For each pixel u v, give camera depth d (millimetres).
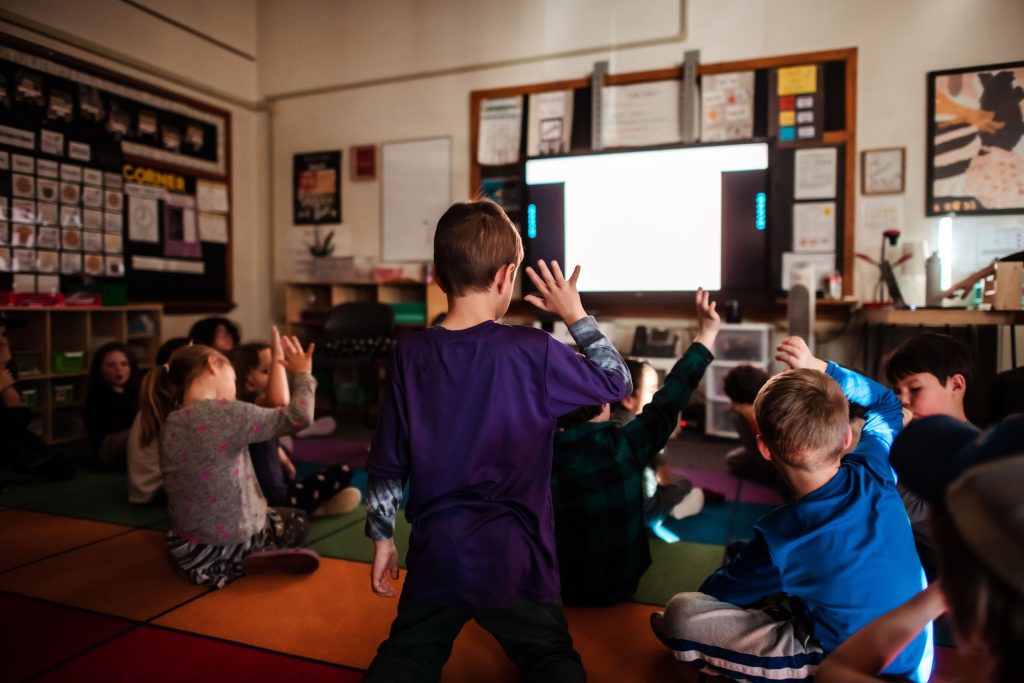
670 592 1688
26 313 3605
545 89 4441
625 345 4359
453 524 992
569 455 1515
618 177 4125
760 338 3770
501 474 1017
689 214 3994
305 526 1992
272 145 5285
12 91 3752
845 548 1011
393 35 4871
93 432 3170
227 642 1434
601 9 4305
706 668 1188
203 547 1731
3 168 3725
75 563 1902
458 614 1052
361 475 2969
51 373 3619
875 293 3834
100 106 4203
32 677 1290
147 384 2395
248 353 2533
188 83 4738
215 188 5004
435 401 1012
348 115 5043
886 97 3770
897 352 1576
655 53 4188
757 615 1164
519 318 4477
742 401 2572
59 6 3955
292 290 5113
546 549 1060
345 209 5086
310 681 1277
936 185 3695
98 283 4191
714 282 3973
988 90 3592
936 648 1351
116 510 2426
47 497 2598
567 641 1120
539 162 4281
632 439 1538
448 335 1033
